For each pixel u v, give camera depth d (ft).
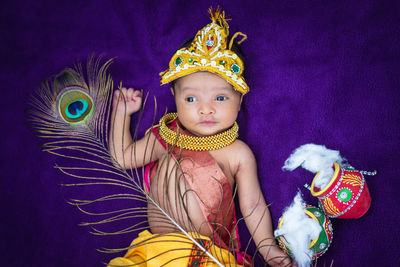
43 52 6.55
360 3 6.17
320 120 5.86
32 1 6.76
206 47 5.08
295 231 4.86
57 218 5.85
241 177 5.54
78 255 5.71
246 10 6.43
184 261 4.77
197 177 5.23
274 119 6.00
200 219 5.20
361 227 5.34
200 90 5.09
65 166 6.06
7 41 6.61
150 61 6.44
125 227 5.82
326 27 6.18
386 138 5.63
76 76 5.43
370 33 6.04
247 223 5.50
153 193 5.45
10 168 6.03
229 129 5.41
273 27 6.31
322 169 5.07
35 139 6.13
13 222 5.83
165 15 6.57
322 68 6.03
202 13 6.51
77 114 5.24
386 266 5.15
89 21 6.68
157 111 6.25
